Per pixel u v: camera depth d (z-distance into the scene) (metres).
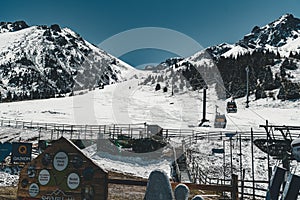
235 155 36.56
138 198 15.64
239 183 26.09
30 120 58.19
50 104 79.88
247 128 54.28
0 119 57.66
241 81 112.56
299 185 9.31
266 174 31.09
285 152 16.34
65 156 9.56
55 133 45.06
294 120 64.50
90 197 9.27
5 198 14.42
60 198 9.38
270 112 74.00
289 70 117.62
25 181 9.60
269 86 102.25
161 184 5.86
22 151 28.62
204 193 17.70
